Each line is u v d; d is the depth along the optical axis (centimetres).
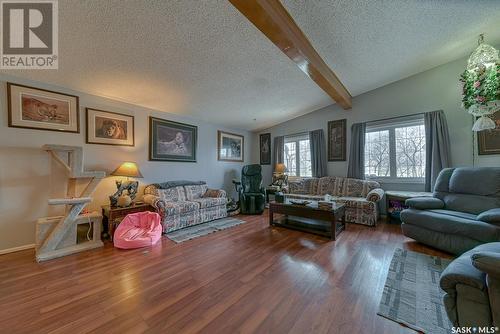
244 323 130
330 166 470
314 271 195
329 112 473
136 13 180
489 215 199
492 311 102
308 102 441
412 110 369
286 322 131
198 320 133
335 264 209
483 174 249
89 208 301
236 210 460
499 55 263
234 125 538
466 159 321
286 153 555
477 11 227
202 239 286
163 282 178
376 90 409
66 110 282
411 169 375
